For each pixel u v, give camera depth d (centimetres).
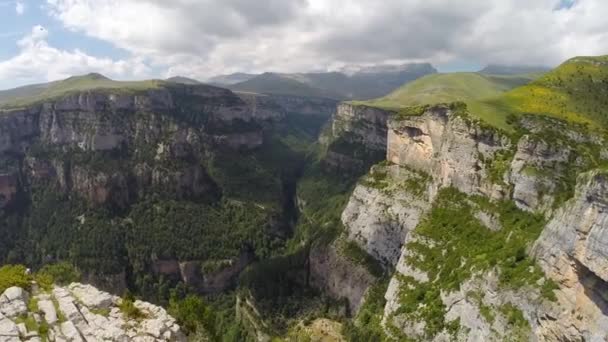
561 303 7850
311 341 15400
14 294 6078
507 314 8781
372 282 16562
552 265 8275
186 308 8438
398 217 16725
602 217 7044
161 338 6047
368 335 12988
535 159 11331
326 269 19275
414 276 12850
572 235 7725
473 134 13050
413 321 11462
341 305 17438
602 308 7144
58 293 6462
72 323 5853
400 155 18138
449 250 12244
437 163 15250
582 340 7356
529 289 8538
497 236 11169
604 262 6900
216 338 8594
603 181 7069
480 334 9300
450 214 13175
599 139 11850
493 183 12106
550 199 10500
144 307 6719
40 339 5453
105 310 6369
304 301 18725
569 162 11119
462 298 10319
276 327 17188
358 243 18438
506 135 12519
